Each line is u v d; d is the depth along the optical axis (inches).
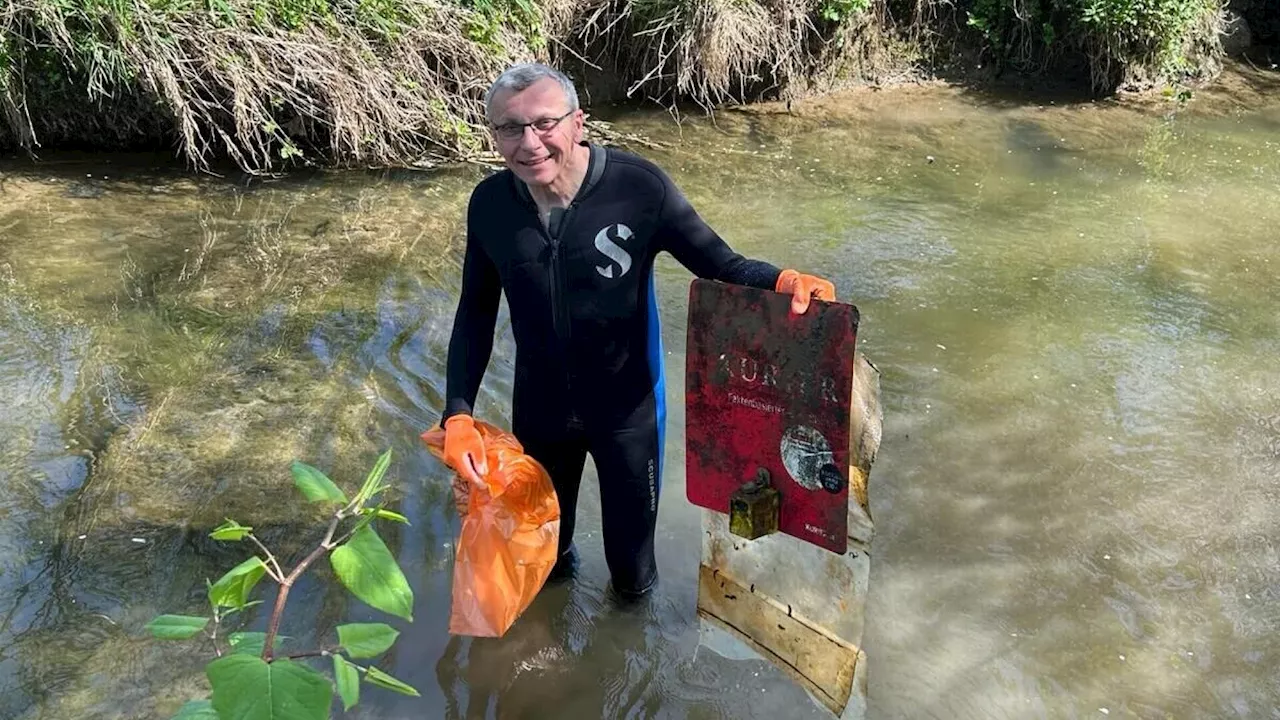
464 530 94.2
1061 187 242.4
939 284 186.2
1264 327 170.6
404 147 252.5
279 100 235.3
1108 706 94.6
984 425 140.8
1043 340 165.3
